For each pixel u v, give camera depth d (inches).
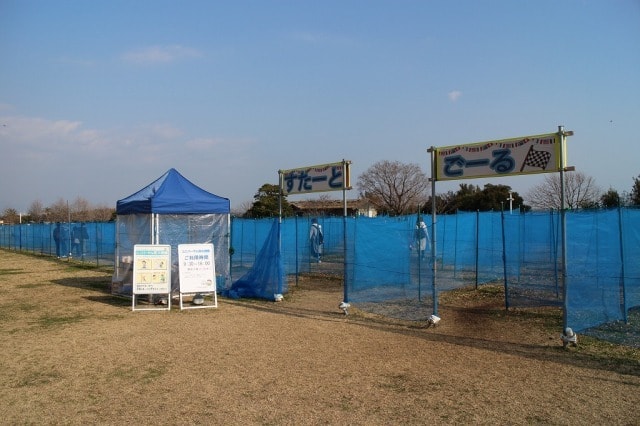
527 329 376.5
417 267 552.7
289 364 291.6
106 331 384.8
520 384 252.7
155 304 502.6
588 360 294.7
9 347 336.2
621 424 202.8
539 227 638.5
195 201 545.0
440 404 226.1
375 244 537.0
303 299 533.6
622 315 391.2
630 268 418.6
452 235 666.8
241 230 757.3
